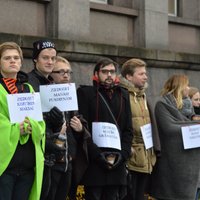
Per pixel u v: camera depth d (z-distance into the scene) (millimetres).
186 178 7793
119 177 6582
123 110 6750
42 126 5559
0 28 8711
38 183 5465
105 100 6688
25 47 8398
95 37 10242
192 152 7816
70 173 6164
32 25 9172
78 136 6305
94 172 6477
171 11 12148
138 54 10312
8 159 5328
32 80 5984
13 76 5613
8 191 5398
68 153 6102
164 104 7832
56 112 5836
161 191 7852
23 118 5457
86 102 6637
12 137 5352
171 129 7730
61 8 9336
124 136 6742
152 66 10781
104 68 6691
